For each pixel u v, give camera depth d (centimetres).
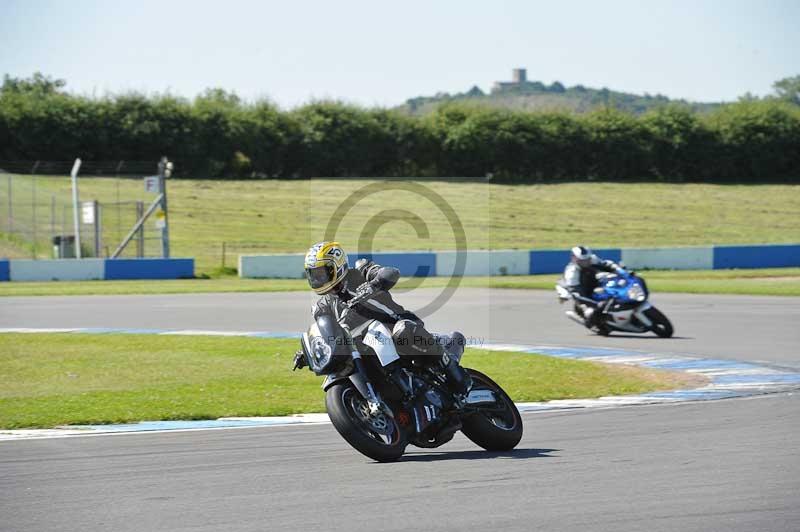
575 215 17338
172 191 17950
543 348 5131
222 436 2873
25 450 2658
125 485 2206
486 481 2197
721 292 8538
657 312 5606
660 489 2086
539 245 14362
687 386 3847
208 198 17462
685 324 6238
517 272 11225
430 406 2502
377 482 2202
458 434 2970
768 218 17512
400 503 1991
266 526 1828
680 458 2430
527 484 2158
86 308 7519
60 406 3431
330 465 2417
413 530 1783
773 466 2314
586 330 5991
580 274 5819
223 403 3500
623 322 5625
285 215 16275
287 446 2698
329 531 1788
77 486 2205
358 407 2473
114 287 9669
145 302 8025
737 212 18150
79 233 12000
